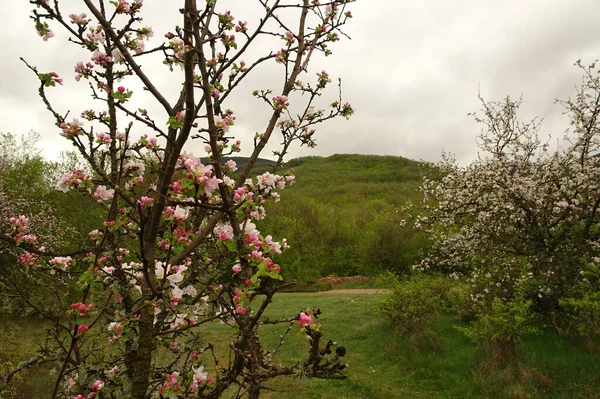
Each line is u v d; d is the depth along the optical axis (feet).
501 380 20.90
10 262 24.70
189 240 7.27
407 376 24.29
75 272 7.40
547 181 26.53
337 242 74.18
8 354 18.95
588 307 21.38
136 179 6.47
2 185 40.09
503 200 27.71
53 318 6.90
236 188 7.14
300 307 43.21
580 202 26.12
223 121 7.03
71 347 6.35
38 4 6.31
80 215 42.75
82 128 6.34
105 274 7.02
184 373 6.80
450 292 31.55
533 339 24.45
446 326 29.78
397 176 187.42
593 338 22.88
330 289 60.95
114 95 5.71
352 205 127.44
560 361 21.58
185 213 6.75
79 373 6.61
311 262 68.49
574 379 20.04
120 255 7.25
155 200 6.25
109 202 8.07
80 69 7.17
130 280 7.55
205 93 6.13
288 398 22.26
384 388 22.98
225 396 14.34
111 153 7.17
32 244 7.04
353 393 22.80
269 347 29.55
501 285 26.22
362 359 27.09
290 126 8.94
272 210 77.61
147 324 5.76
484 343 24.27
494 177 27.81
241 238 6.06
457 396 21.31
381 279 35.12
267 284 5.87
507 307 22.65
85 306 6.39
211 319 6.33
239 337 6.30
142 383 5.60
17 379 16.89
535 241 26.43
